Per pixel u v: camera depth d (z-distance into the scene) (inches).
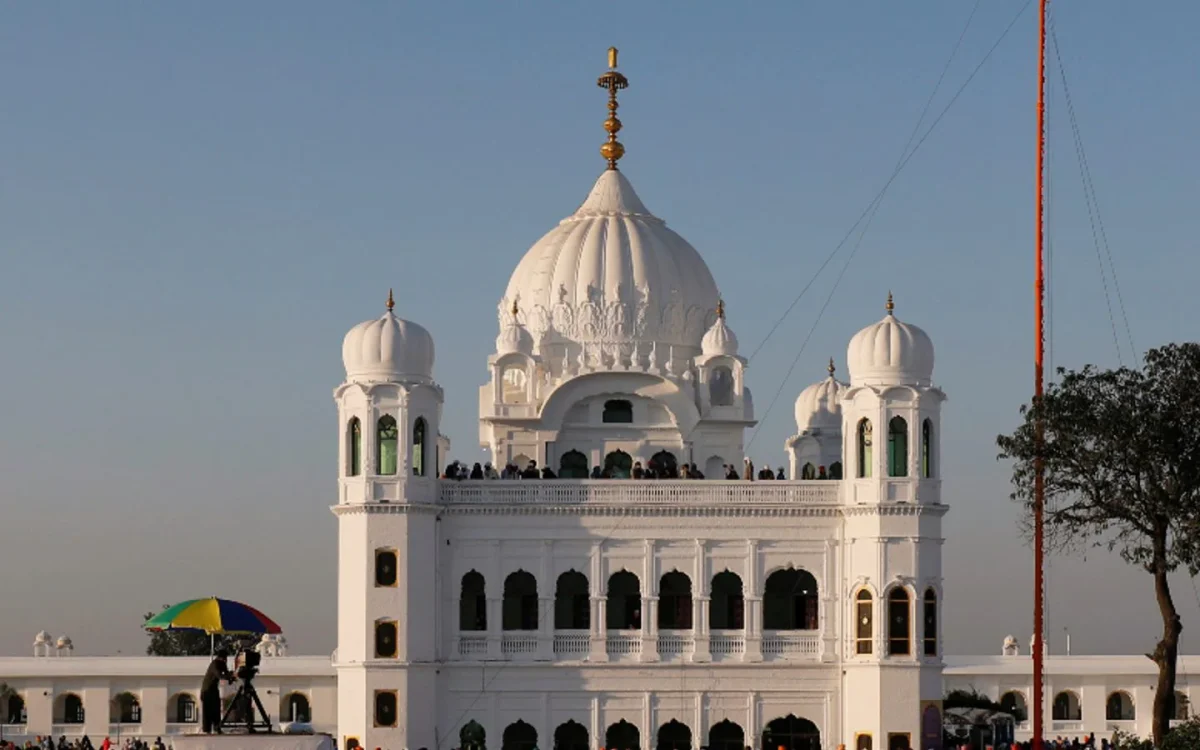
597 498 4665.4
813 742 4626.0
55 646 6195.9
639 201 5403.5
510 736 4630.9
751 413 5142.7
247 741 3149.6
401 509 4562.0
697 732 4618.6
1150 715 5698.8
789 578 4719.5
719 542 4662.9
